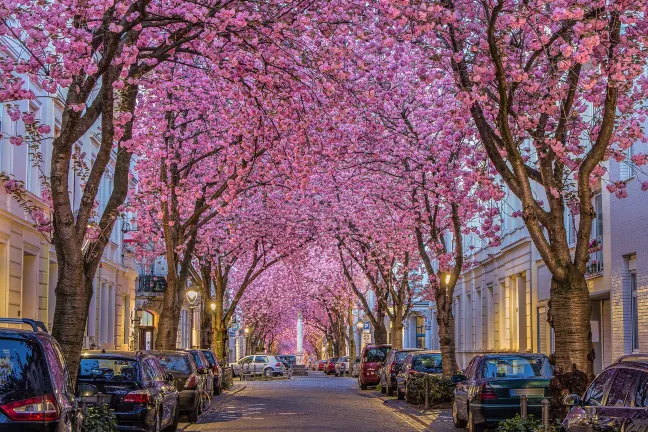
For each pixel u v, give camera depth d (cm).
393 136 2680
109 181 4106
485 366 1830
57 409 907
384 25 1700
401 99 2533
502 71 1368
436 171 2538
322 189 3525
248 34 1712
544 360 1844
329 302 7081
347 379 6094
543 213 1470
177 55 2038
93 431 1284
